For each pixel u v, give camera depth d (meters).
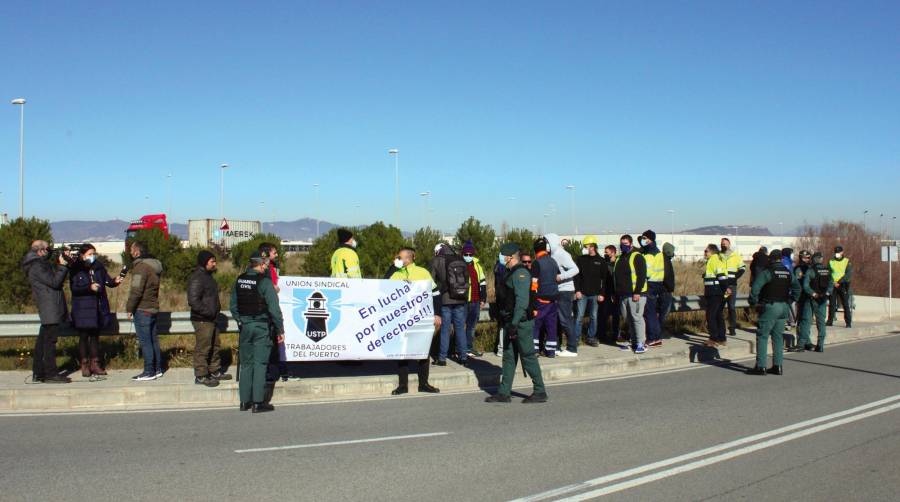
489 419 8.88
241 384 9.48
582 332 16.23
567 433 8.08
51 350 10.26
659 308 15.23
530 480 6.29
